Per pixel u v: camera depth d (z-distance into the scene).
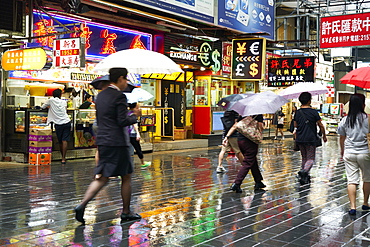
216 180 9.24
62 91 12.27
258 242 4.92
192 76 18.05
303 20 28.30
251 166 7.96
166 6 13.61
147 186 8.41
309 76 18.92
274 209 6.60
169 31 15.47
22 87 11.62
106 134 5.36
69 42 10.02
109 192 7.71
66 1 11.11
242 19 17.47
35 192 7.61
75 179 8.98
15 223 5.57
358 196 7.80
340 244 4.89
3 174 9.48
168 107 17.09
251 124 7.89
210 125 17.83
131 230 5.32
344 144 6.62
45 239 4.89
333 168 11.59
